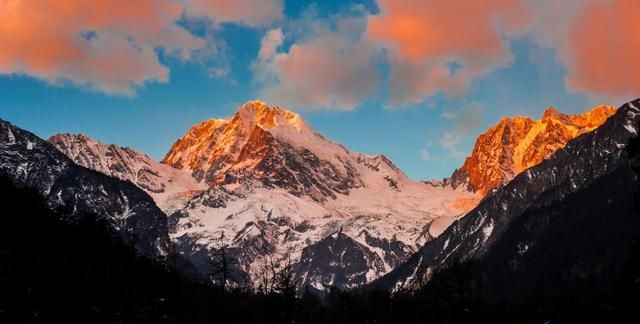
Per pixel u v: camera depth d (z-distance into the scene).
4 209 188.88
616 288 104.19
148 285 188.00
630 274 101.69
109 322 158.75
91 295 164.75
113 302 167.00
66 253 181.12
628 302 101.69
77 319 153.25
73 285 163.38
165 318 175.00
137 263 198.38
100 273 177.62
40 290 155.62
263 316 199.00
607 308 121.81
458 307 197.88
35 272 160.75
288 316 193.12
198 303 196.00
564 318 162.50
